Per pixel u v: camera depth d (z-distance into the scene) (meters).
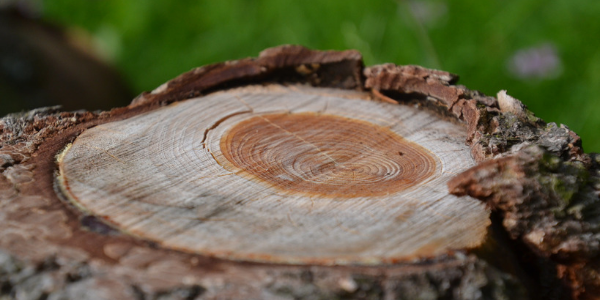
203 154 0.98
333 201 0.94
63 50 1.58
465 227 0.93
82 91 1.50
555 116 1.41
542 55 1.46
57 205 0.93
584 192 0.96
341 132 1.01
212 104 1.04
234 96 1.05
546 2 1.58
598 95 1.39
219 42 1.75
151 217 0.92
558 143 0.97
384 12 1.62
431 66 1.32
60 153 0.97
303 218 0.93
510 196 0.95
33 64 1.41
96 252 0.90
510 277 0.92
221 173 0.96
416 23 1.41
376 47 1.54
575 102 1.42
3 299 0.90
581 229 0.95
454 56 1.51
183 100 1.05
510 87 1.47
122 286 0.89
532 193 0.95
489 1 1.60
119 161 0.97
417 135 1.01
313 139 1.00
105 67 1.67
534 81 1.46
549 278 0.96
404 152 0.99
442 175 0.97
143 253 0.90
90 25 1.90
